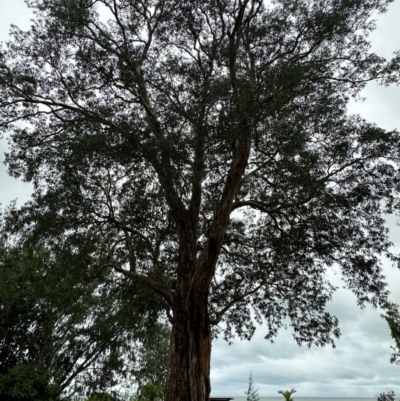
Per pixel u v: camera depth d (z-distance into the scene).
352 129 12.44
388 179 12.52
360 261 13.30
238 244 16.50
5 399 19.16
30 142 14.04
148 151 11.21
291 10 12.53
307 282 15.48
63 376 25.80
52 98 14.15
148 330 17.03
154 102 13.47
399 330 23.19
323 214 13.62
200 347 11.52
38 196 13.68
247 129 11.39
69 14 12.88
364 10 12.25
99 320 26.27
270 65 12.36
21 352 24.92
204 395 11.10
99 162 12.92
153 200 13.83
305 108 11.65
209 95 11.07
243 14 13.99
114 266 14.12
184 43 15.51
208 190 14.18
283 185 13.34
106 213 14.23
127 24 15.33
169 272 16.02
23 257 22.89
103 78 13.78
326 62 12.16
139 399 26.17
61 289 16.33
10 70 13.53
